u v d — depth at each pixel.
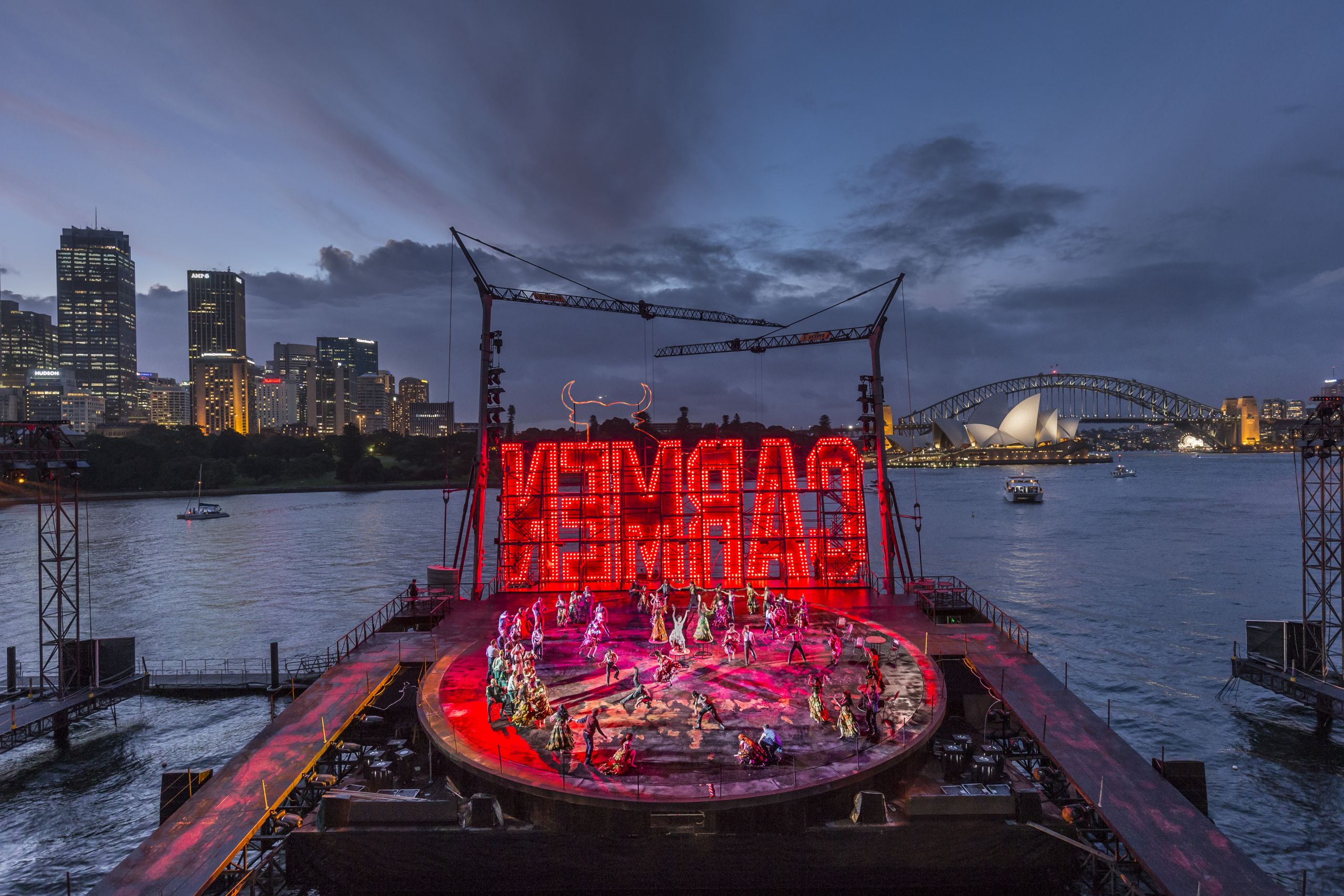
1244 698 50.91
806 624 41.44
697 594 46.31
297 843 23.61
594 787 23.25
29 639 70.19
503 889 23.47
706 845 23.20
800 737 26.64
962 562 105.50
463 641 39.69
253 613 80.12
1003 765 27.45
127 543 136.75
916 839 23.41
